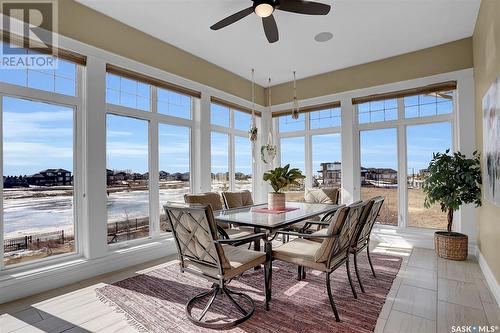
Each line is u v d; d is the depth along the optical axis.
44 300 2.28
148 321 1.96
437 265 3.06
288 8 2.36
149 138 3.57
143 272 2.91
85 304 2.21
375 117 4.33
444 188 3.19
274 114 5.36
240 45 3.72
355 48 3.81
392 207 4.20
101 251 2.89
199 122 4.14
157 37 3.50
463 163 3.13
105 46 2.99
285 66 4.45
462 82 3.51
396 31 3.36
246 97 5.02
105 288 2.51
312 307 2.15
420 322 1.93
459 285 2.54
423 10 2.92
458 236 3.24
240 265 2.00
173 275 2.83
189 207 1.83
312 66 4.45
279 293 2.40
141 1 2.76
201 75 4.14
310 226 3.32
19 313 2.08
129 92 3.34
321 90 4.76
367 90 4.30
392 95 4.09
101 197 2.92
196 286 2.55
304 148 5.10
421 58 3.85
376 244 3.98
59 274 2.54
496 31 2.24
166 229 3.58
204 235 1.86
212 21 3.13
